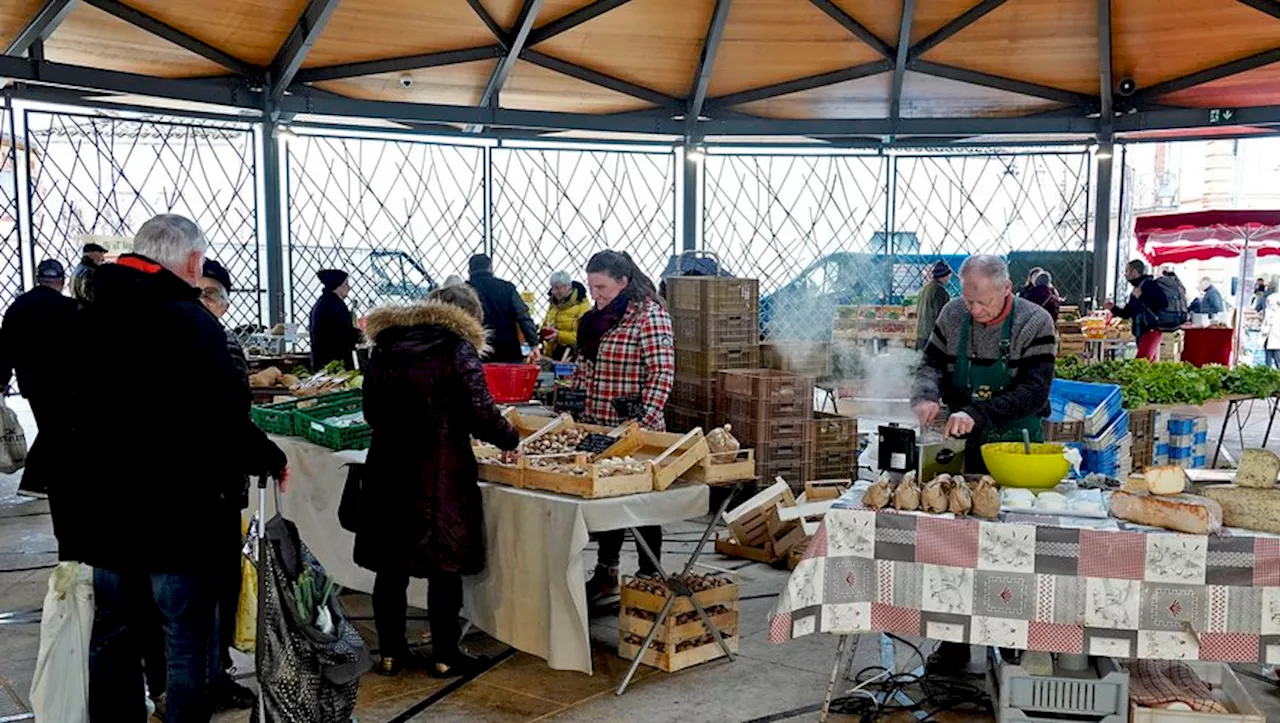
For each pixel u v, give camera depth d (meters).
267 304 9.95
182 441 2.68
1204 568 2.79
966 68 9.95
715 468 3.70
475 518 3.56
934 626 2.96
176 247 2.74
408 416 3.47
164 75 8.91
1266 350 13.66
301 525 4.57
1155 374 7.04
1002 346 3.76
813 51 9.66
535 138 10.74
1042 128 10.37
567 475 3.48
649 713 3.42
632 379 4.23
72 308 5.46
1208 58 9.52
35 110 8.80
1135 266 10.65
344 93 9.78
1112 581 2.84
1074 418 6.00
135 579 2.89
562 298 8.31
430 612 3.67
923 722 3.35
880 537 3.00
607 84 10.02
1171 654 2.83
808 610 2.97
